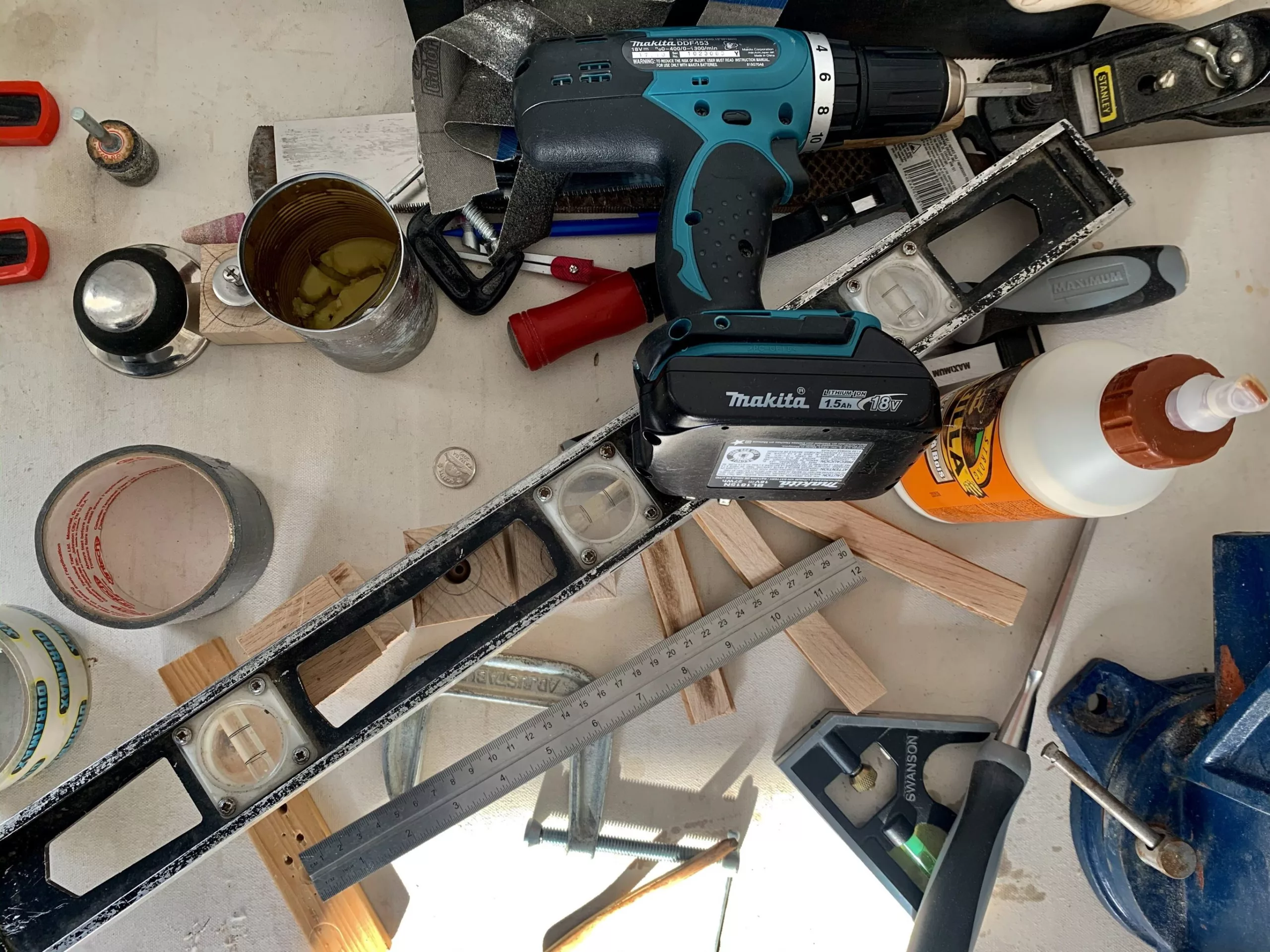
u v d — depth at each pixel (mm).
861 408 680
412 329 996
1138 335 1086
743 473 747
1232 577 892
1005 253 1104
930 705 1062
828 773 1033
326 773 809
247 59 1116
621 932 1052
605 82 859
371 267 1058
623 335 1092
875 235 1111
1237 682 872
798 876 1055
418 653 1049
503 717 1052
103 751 1030
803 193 1050
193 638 1043
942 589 1018
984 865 912
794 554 1073
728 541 1027
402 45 1119
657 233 896
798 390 671
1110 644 1052
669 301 865
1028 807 1048
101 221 1096
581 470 827
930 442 739
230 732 897
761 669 1072
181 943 1021
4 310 1081
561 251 1105
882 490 797
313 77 1115
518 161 1042
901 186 1047
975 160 1088
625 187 1054
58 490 885
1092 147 1098
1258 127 1074
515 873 1052
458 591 945
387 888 1045
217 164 1104
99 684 1039
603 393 1088
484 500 1070
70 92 1108
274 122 1107
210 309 1013
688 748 1062
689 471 740
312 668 909
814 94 890
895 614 1073
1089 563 1064
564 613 1062
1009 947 1034
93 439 1070
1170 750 921
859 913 1052
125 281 993
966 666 1066
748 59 875
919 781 1026
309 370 1084
